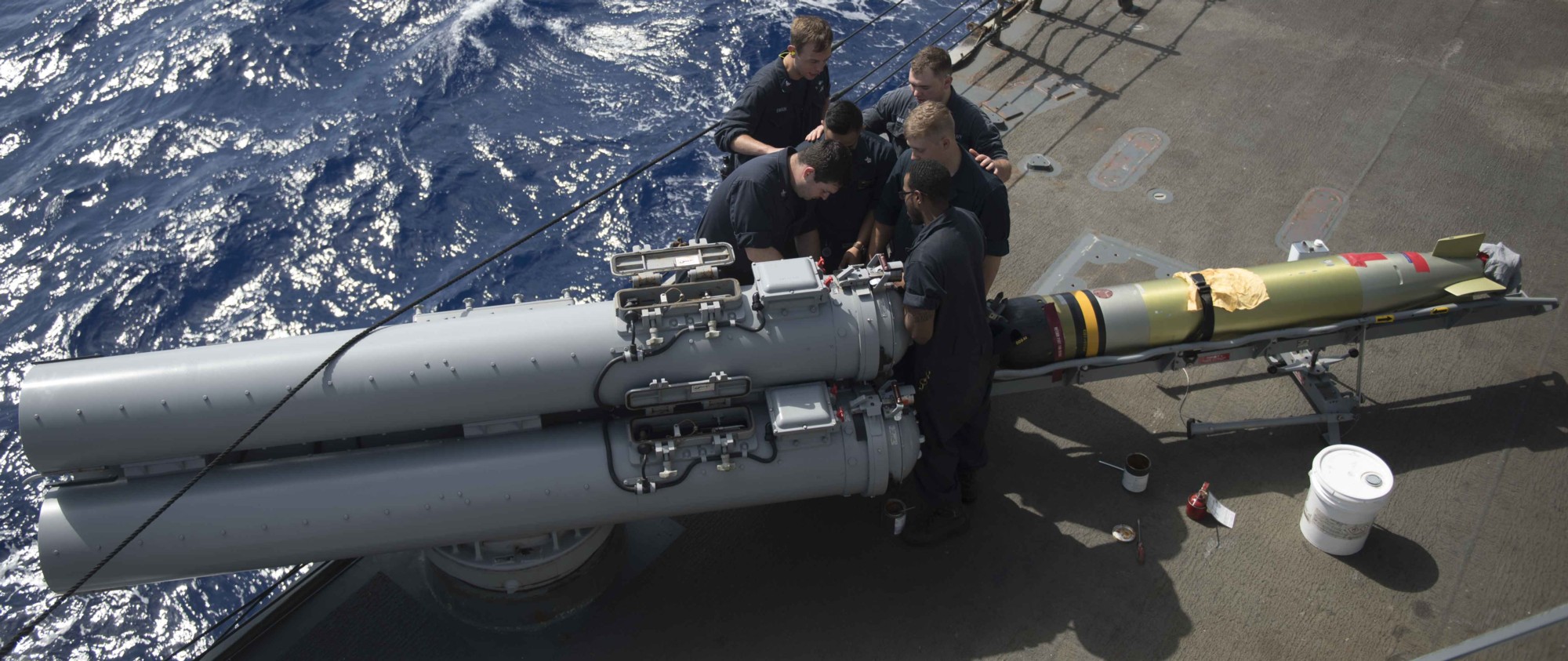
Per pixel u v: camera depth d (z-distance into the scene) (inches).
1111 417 242.1
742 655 196.5
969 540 214.5
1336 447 208.4
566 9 688.4
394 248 533.6
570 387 180.9
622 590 207.0
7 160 607.8
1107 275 283.9
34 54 678.5
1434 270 229.5
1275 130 340.5
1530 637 197.3
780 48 646.5
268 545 178.4
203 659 198.4
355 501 178.9
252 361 174.6
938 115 195.0
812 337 184.4
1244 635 198.5
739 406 191.3
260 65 654.5
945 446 201.2
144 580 181.8
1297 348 230.8
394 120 606.9
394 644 199.8
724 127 234.5
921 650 196.7
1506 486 226.5
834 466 189.6
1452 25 392.2
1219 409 243.8
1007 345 209.9
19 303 523.8
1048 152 332.2
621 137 590.2
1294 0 408.5
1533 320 267.7
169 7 707.4
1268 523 218.4
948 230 182.4
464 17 677.9
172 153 601.6
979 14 655.8
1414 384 250.4
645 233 531.2
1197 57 376.8
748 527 217.5
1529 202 310.7
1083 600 204.1
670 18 675.4
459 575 198.7
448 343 178.5
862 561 211.2
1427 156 329.4
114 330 509.0
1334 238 296.8
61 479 181.0
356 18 684.1
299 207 558.6
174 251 538.9
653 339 178.2
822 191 196.7
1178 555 211.9
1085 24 397.7
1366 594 205.6
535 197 556.1
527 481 182.4
